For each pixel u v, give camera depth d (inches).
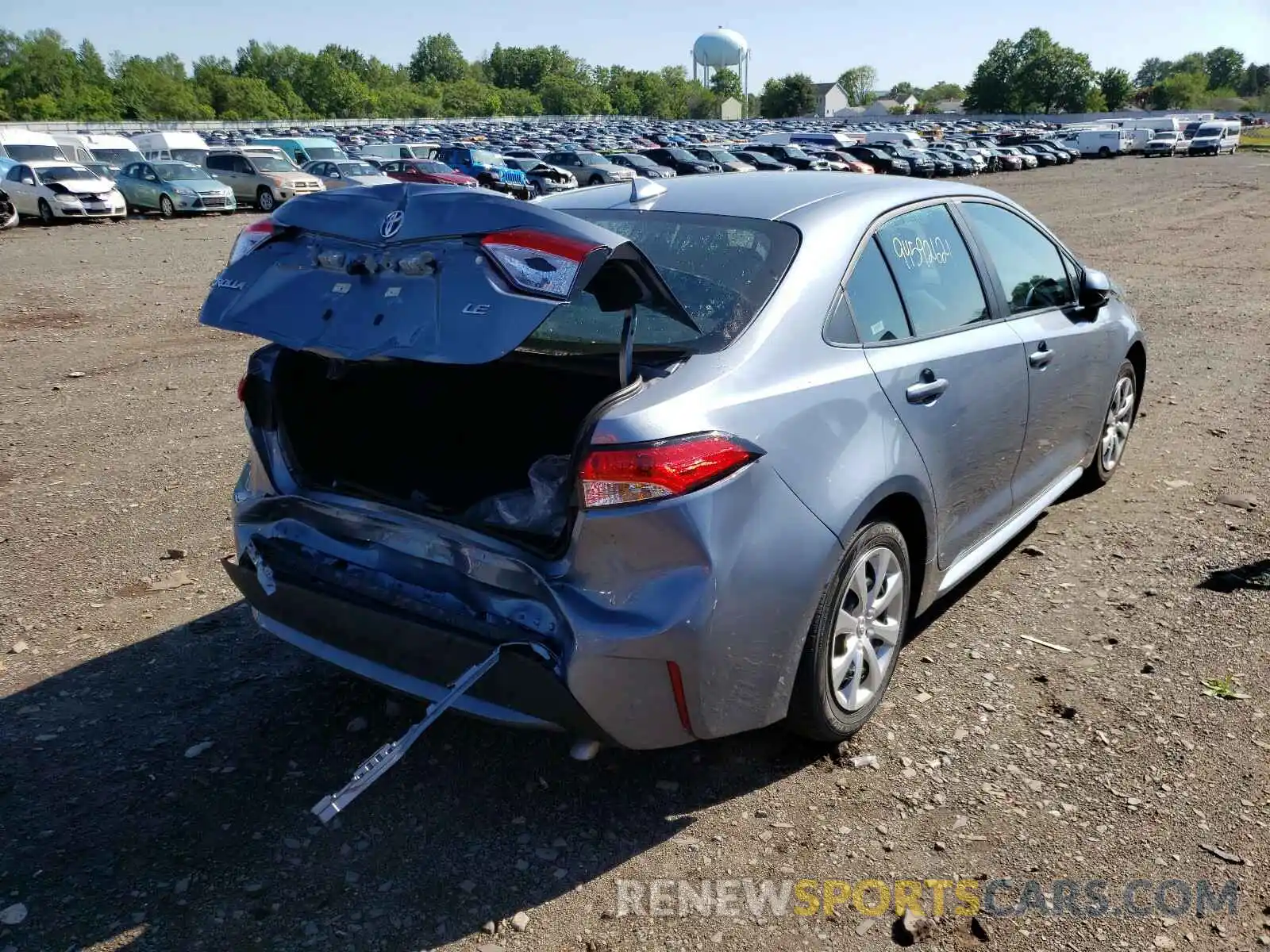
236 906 102.0
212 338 395.5
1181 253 649.6
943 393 135.0
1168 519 201.2
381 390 139.0
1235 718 133.6
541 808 117.3
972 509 149.5
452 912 101.7
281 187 1121.4
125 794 118.2
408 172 1274.6
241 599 168.2
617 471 98.2
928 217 149.2
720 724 109.8
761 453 106.5
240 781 121.0
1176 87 5502.0
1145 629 157.5
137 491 219.0
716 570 102.0
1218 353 357.4
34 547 188.4
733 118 6294.3
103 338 391.5
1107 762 125.0
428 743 129.1
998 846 111.0
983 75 5034.5
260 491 128.3
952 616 162.7
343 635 116.5
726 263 124.6
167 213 1041.5
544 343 126.3
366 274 104.7
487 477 126.0
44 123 2930.6
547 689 101.3
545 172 1380.4
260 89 4992.6
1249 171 1700.3
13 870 105.7
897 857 109.7
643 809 117.2
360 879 106.0
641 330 118.4
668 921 100.9
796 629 112.0
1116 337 197.6
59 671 144.8
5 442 253.4
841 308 125.0
